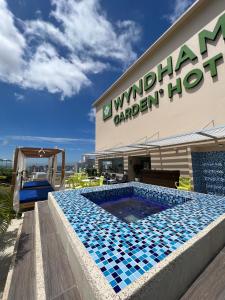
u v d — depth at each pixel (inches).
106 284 77.2
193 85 416.2
